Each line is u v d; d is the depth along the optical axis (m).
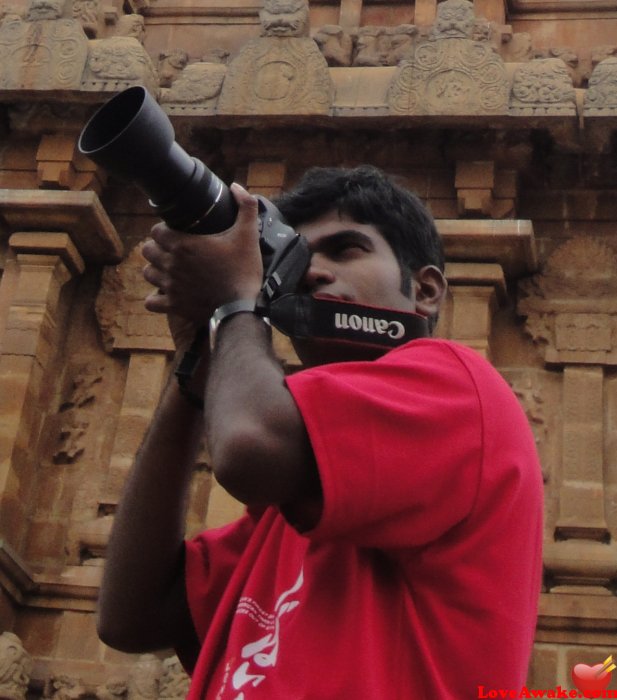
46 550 13.55
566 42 15.97
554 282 14.06
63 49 14.63
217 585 3.79
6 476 13.32
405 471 3.02
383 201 3.87
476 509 3.13
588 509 12.88
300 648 3.04
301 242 3.50
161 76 16.00
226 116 14.16
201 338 3.51
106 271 14.77
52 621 13.12
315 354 3.56
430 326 3.89
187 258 3.27
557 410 13.56
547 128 13.81
